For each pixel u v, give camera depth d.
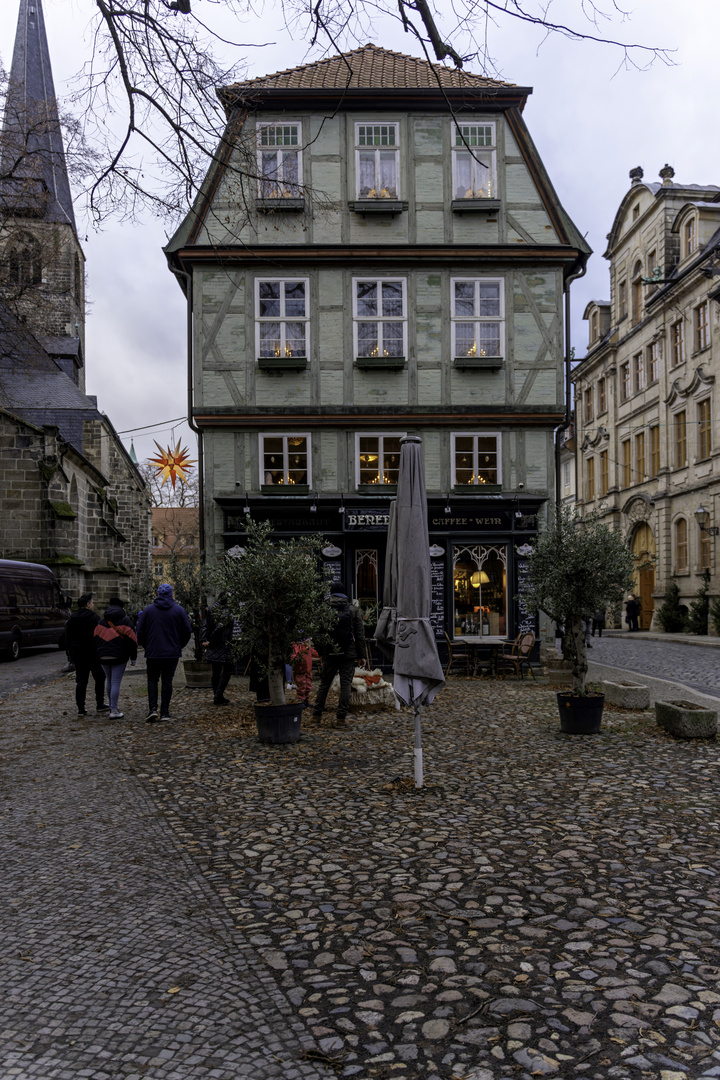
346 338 17.86
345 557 17.31
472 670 16.50
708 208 32.81
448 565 17.34
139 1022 3.29
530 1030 3.18
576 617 10.34
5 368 26.62
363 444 17.94
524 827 5.85
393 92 17.77
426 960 3.79
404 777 7.39
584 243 18.11
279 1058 3.03
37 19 46.88
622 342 41.59
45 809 6.54
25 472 28.66
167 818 6.23
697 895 4.53
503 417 17.88
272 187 8.65
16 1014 3.37
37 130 14.69
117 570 34.69
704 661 19.94
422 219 18.08
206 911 4.42
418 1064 2.98
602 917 4.25
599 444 45.12
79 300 48.84
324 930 4.15
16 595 23.12
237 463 17.73
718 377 31.16
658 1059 2.97
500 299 18.09
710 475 31.66
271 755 8.49
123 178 7.61
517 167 18.22
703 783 7.10
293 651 9.66
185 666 14.87
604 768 7.74
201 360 17.73
